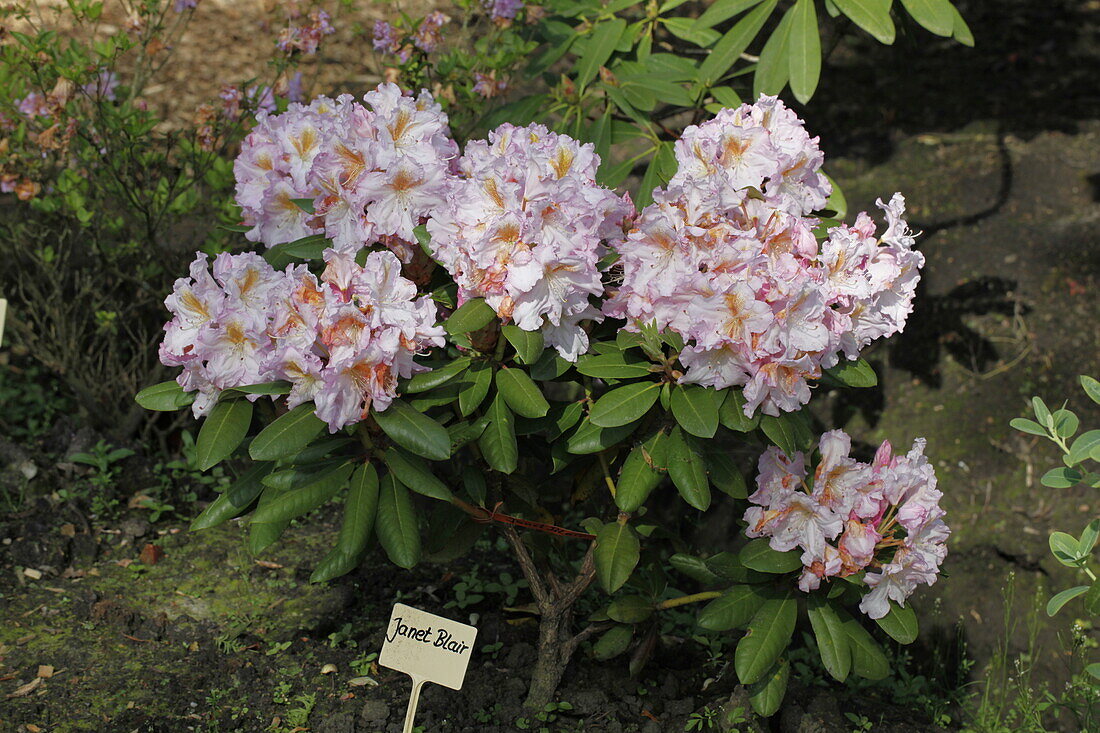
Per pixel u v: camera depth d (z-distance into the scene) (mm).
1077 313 3570
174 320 1949
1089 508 3207
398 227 1982
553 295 1878
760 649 2113
